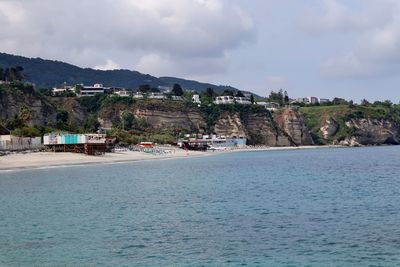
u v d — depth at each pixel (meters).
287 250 37.91
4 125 197.88
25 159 138.12
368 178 97.69
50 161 139.12
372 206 58.81
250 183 88.12
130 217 51.78
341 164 146.62
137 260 35.41
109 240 41.12
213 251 37.75
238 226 46.84
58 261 35.09
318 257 35.97
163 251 37.75
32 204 60.88
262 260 35.34
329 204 60.69
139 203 62.03
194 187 81.25
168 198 66.75
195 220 50.03
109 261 35.12
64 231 44.53
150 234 43.38
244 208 57.81
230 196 69.00
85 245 39.44
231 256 36.38
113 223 48.38
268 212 54.84
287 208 57.69
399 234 42.84
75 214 53.47
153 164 147.75
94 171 115.69
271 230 44.94
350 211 55.16
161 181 91.75
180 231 44.66
